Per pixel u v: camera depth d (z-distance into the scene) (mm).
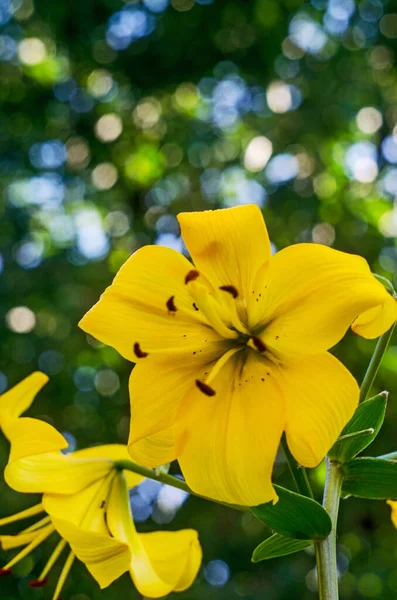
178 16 7719
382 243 7094
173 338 1874
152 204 8023
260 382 1756
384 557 6613
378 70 8211
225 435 1725
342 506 6473
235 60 7953
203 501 6773
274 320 1784
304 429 1660
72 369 7039
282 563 6492
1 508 6352
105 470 2137
